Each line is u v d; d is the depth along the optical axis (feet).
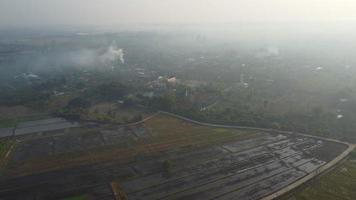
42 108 520.01
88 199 265.13
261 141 384.88
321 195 274.16
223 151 356.38
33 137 395.96
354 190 281.54
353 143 375.66
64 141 382.83
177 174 305.53
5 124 445.78
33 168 316.40
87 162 329.52
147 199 265.13
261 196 270.26
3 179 295.69
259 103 540.93
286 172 310.04
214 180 294.87
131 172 309.22
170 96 531.91
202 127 427.74
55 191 277.03
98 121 449.48
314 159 337.72
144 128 424.87
